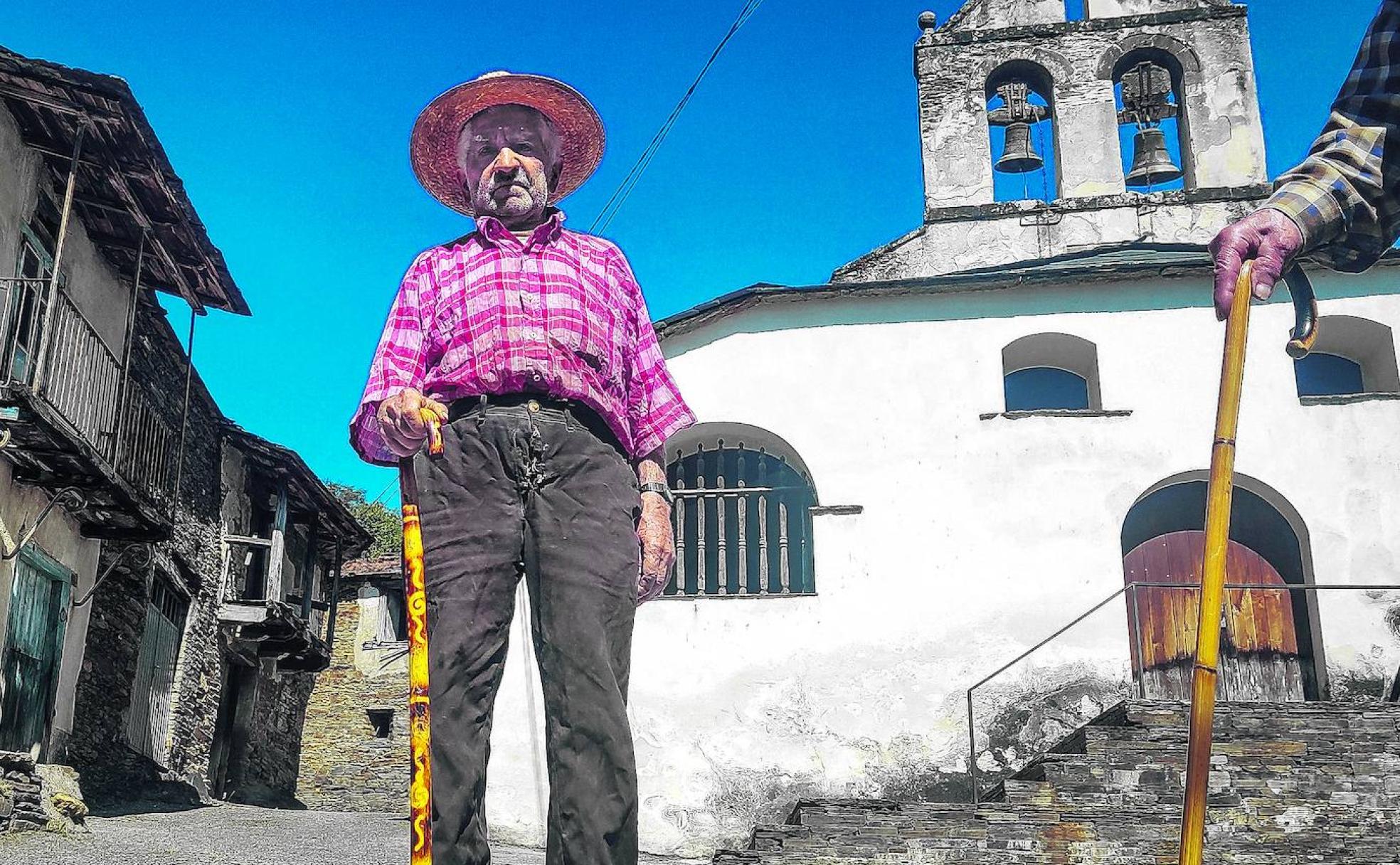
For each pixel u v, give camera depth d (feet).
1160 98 55.26
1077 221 53.26
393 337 9.46
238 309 51.08
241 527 68.18
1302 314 10.59
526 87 10.23
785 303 43.80
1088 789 30.40
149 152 40.88
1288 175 10.71
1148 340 43.06
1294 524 41.70
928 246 53.72
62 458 39.81
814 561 41.63
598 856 8.03
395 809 79.61
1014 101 55.57
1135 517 43.16
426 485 8.77
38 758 43.01
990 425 42.39
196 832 39.24
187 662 60.18
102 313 47.93
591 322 9.33
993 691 39.78
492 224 9.69
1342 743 30.66
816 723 39.70
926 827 29.60
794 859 29.14
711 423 42.52
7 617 40.78
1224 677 41.16
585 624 8.33
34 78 37.55
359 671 83.56
